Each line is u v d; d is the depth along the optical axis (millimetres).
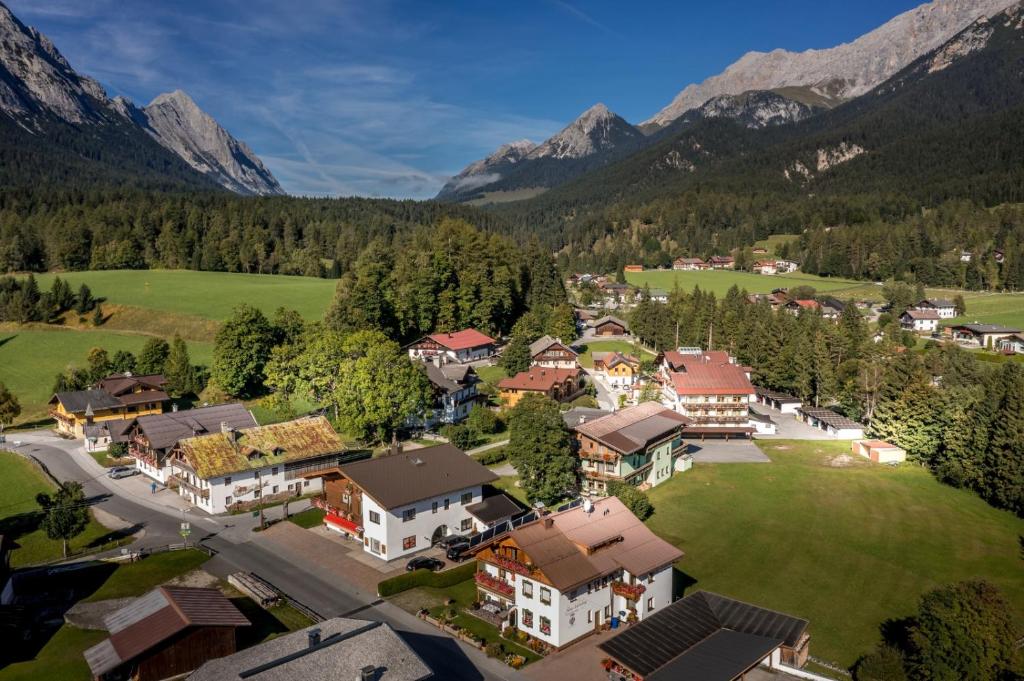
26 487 87188
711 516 82375
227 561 65625
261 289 195250
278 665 40719
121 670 45375
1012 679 47031
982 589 48812
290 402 120875
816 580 66938
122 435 99875
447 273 169000
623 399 130375
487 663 49219
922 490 91375
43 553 68500
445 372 121375
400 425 106562
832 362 146625
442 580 61312
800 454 106250
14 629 52000
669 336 172625
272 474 83000
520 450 81250
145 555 66750
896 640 56188
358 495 70000
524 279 196000
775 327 156375
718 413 114125
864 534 77562
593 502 62750
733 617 52281
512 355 139625
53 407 119250
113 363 133625
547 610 52094
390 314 155625
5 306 161000
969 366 137500
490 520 71500
